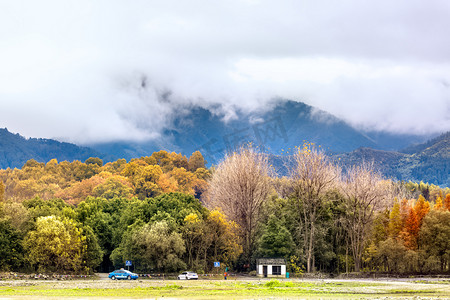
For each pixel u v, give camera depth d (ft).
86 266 409.28
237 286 296.51
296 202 516.73
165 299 203.41
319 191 504.84
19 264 384.06
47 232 383.04
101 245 482.69
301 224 500.33
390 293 250.98
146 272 426.92
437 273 458.50
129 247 428.56
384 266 499.92
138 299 201.77
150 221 452.35
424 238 473.67
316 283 333.83
